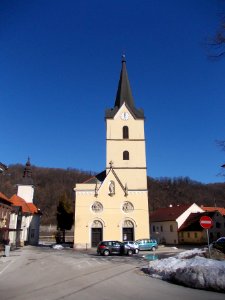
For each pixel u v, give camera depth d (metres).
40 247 57.69
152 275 17.59
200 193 132.62
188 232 64.44
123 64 62.16
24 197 77.44
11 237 54.03
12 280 16.36
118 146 54.84
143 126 56.16
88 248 49.19
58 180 177.75
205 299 10.98
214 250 23.66
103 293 12.34
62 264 25.48
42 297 11.40
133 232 50.12
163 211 80.06
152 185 143.75
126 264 25.30
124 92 58.69
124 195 51.59
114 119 56.31
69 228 77.94
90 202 51.19
